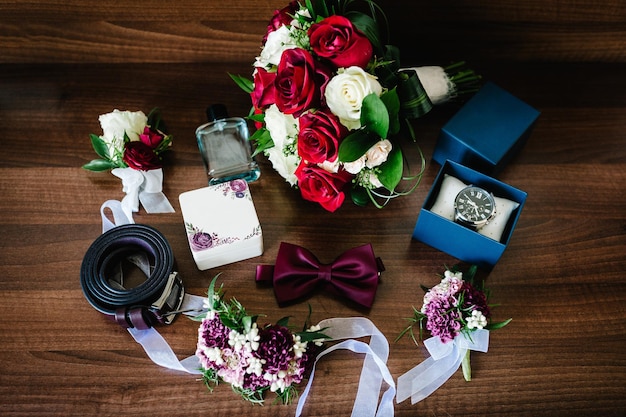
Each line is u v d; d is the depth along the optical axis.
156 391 0.93
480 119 1.05
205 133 1.08
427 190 1.09
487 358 0.96
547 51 1.21
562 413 0.93
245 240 0.97
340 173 0.95
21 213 1.06
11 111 1.16
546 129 1.16
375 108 0.84
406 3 1.16
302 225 1.06
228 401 0.92
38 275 1.01
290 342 0.86
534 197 1.09
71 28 1.15
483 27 1.20
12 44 1.17
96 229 1.06
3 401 0.92
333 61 0.88
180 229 1.05
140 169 1.03
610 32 1.20
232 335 0.85
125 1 1.12
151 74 1.19
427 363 0.95
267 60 0.97
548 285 1.02
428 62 1.21
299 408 0.91
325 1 0.97
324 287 1.00
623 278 1.03
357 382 0.94
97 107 1.16
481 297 0.92
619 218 1.08
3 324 0.97
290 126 0.93
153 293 0.92
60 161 1.12
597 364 0.96
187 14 1.15
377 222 1.06
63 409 0.92
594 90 1.20
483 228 0.98
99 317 0.98
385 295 1.00
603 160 1.13
